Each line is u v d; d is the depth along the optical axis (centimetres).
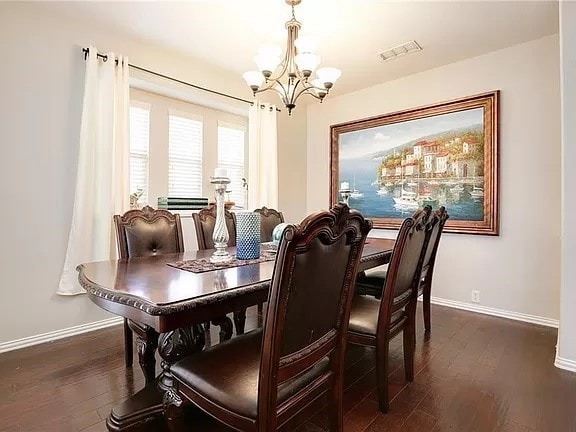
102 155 293
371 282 281
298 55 232
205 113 421
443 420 172
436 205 371
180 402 135
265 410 108
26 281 262
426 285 284
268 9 264
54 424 167
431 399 190
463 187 353
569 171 224
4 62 250
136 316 128
